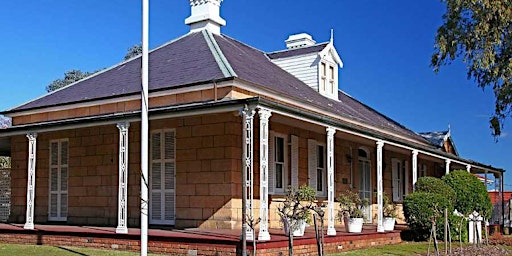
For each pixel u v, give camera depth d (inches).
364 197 850.1
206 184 605.3
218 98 576.7
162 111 516.7
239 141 602.2
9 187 860.6
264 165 475.5
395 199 944.9
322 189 752.3
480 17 768.9
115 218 666.8
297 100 653.3
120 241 532.4
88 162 696.4
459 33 799.7
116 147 676.1
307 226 694.5
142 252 411.5
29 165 615.5
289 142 686.5
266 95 615.2
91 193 689.6
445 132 1120.8
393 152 949.8
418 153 815.7
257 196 618.8
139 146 656.4
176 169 626.5
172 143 633.0
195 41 738.8
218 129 603.5
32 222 611.2
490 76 825.5
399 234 701.3
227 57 670.5
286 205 519.2
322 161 761.0
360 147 852.0
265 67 752.3
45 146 737.6
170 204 627.5
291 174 684.1
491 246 683.4
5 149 858.8
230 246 463.8
